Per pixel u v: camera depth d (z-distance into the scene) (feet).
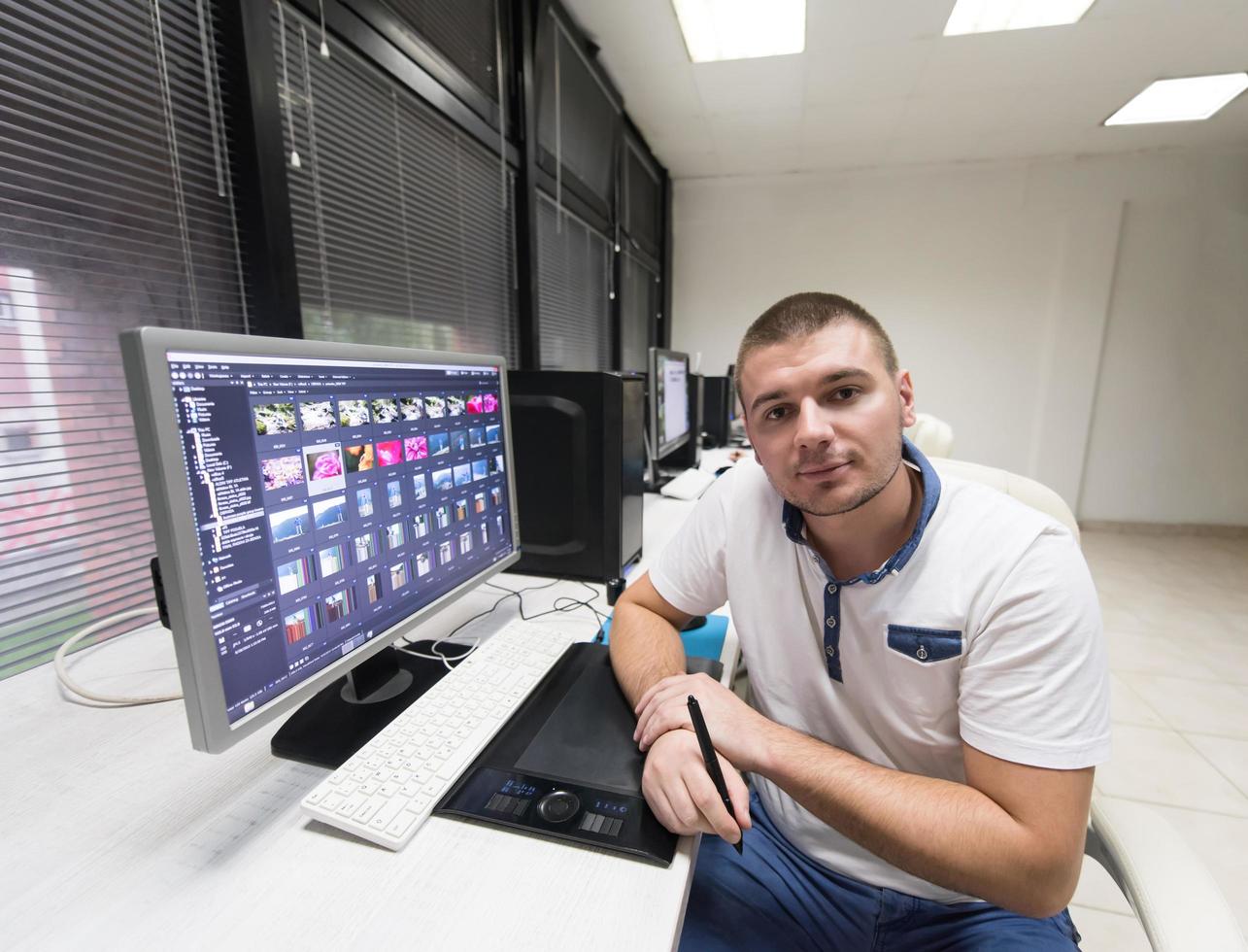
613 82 9.73
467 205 6.77
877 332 2.13
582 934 1.44
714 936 2.38
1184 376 12.80
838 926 2.41
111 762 2.06
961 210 13.19
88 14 3.13
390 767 1.90
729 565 2.78
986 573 2.09
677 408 7.72
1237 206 12.04
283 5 4.15
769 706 2.67
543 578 4.11
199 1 3.66
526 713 2.31
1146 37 8.03
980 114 10.53
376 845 1.70
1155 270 12.55
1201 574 10.83
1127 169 12.26
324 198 4.73
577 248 9.91
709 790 1.74
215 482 1.58
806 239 14.17
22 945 1.39
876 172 13.55
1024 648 1.95
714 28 8.21
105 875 1.59
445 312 6.45
